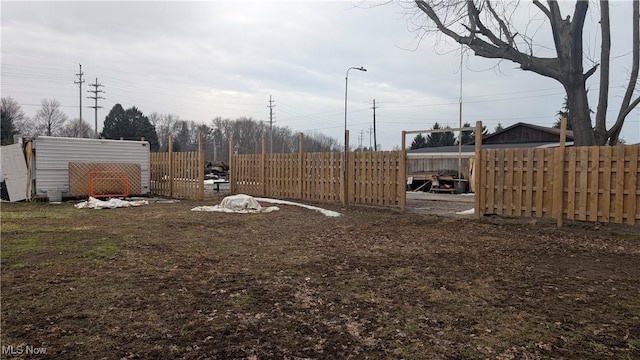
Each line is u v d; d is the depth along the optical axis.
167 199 16.08
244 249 6.56
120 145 16.28
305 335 3.29
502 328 3.47
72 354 2.86
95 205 12.34
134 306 3.84
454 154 23.28
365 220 10.03
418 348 3.08
